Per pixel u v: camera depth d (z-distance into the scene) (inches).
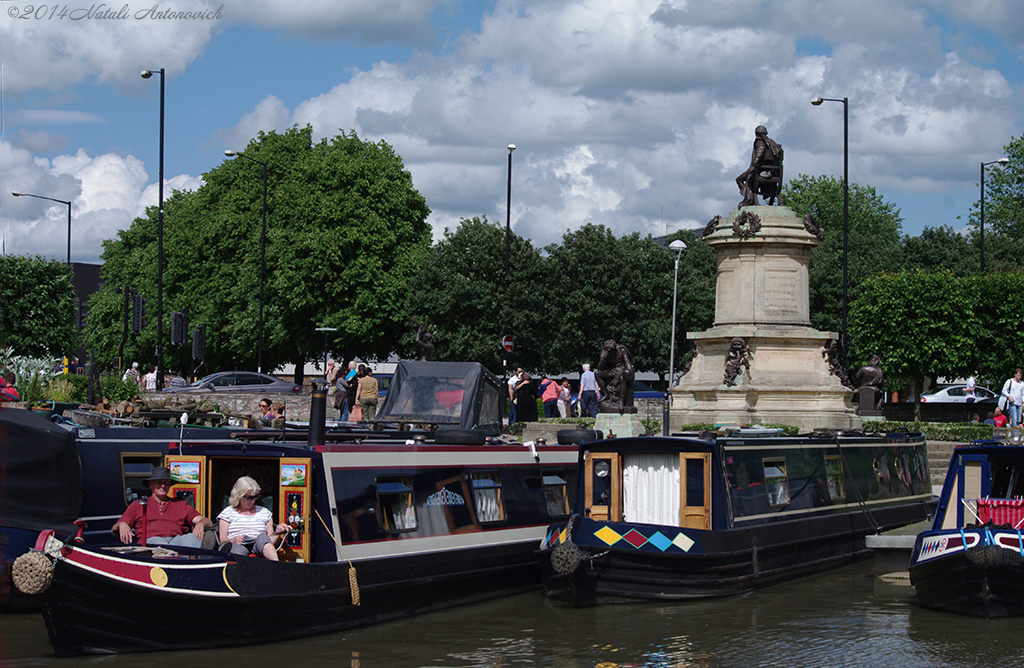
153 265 2677.2
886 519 911.0
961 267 2797.7
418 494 685.9
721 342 1332.4
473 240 2374.5
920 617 649.6
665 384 2751.0
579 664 546.6
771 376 1299.2
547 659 556.1
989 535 639.8
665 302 2706.7
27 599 604.4
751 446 771.4
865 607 679.1
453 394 824.3
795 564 782.5
